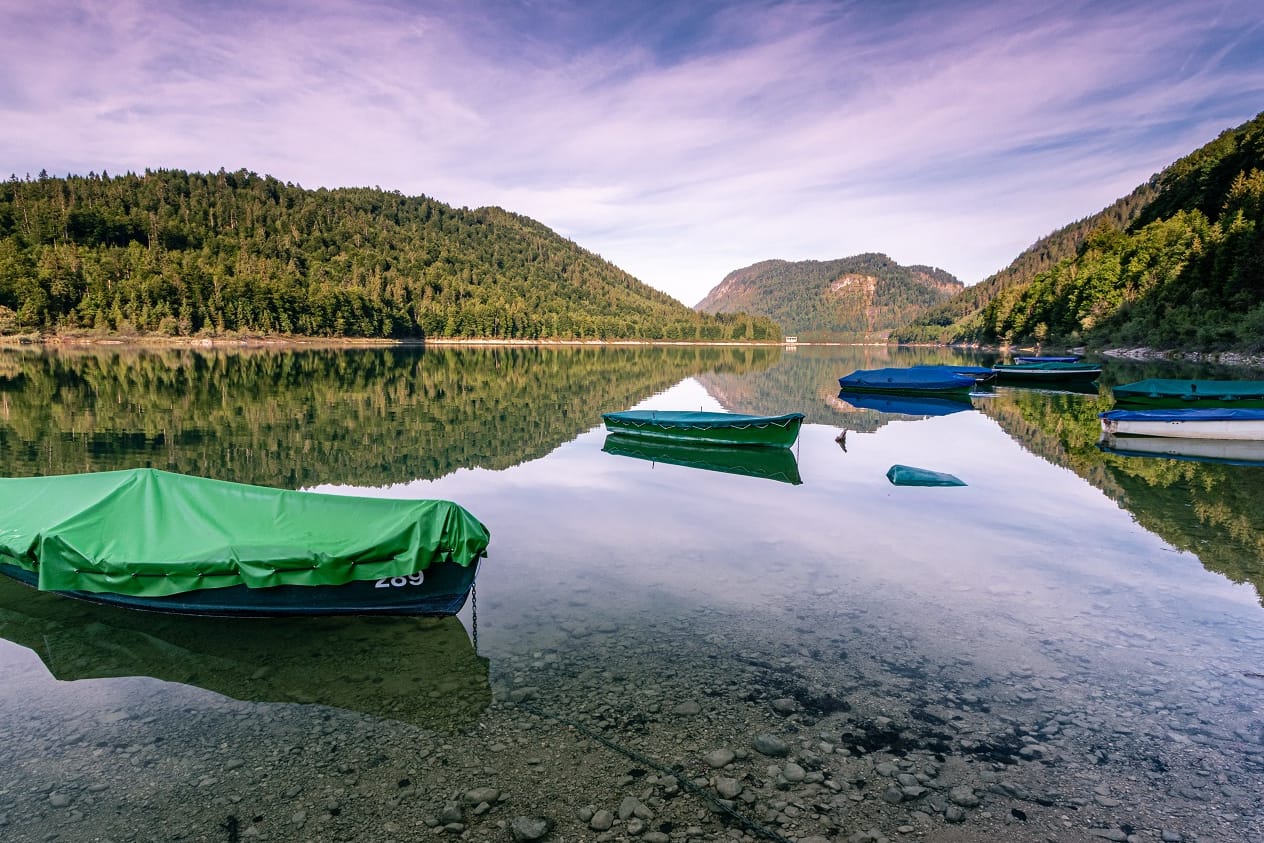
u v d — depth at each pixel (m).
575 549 11.57
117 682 7.23
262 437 23.06
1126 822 5.15
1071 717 6.54
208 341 116.50
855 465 19.70
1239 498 15.48
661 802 5.29
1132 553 11.51
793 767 5.73
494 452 21.20
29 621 8.68
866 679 7.22
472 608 8.84
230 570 8.23
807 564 10.84
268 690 7.05
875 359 102.25
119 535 8.52
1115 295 97.75
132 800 5.34
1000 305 145.38
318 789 5.46
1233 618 8.86
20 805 5.28
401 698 6.85
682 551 11.48
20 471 17.52
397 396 37.16
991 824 5.10
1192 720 6.51
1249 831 5.05
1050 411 34.00
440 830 4.98
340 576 8.29
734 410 34.38
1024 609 9.12
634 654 7.74
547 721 6.43
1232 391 28.39
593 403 36.22
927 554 11.38
